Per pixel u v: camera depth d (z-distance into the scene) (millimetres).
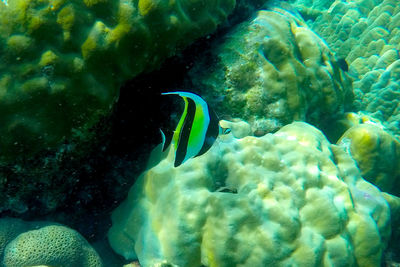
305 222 1503
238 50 1974
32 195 1510
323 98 2262
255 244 1419
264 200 1490
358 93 3230
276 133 1847
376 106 3031
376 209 1656
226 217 1443
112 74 1452
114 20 1409
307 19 5297
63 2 1339
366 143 2119
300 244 1420
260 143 1684
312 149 1730
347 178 1831
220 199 1470
